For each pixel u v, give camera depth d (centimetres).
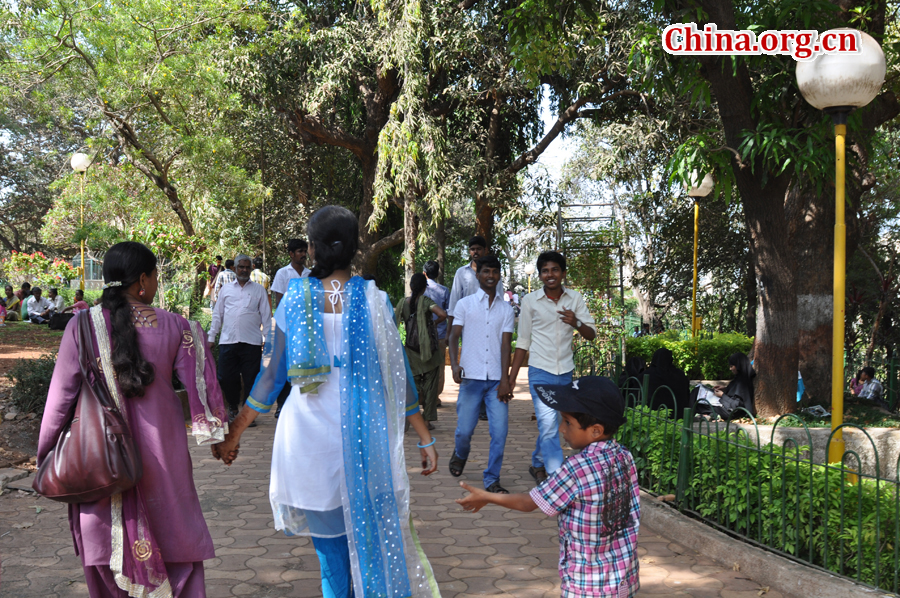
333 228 270
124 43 1667
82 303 1292
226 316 776
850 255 859
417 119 1536
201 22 1688
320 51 1700
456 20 1534
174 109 1778
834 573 362
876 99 834
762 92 698
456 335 569
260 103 1886
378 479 261
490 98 1791
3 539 423
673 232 2264
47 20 1672
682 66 725
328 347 265
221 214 1862
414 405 283
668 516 459
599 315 1567
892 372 1010
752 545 412
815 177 636
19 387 658
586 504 235
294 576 380
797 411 735
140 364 265
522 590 368
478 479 592
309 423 264
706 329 2588
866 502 379
